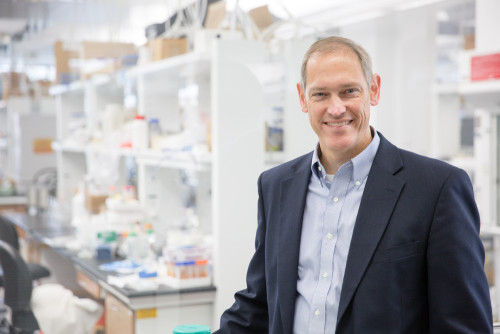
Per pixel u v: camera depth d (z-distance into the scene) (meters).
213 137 2.48
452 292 1.10
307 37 2.64
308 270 1.25
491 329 1.13
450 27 4.73
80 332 2.69
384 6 3.21
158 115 3.25
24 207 3.85
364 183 1.23
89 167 3.75
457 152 3.70
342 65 1.15
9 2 3.35
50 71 3.55
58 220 3.71
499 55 2.58
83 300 2.73
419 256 1.13
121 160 3.60
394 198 1.16
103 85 3.63
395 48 3.47
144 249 2.90
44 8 3.39
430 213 1.12
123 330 2.45
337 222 1.23
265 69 2.54
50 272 3.00
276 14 2.73
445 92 3.58
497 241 2.67
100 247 2.97
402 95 3.53
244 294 1.42
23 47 3.48
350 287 1.14
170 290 2.42
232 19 2.65
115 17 3.29
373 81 1.25
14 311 2.71
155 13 3.07
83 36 3.43
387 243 1.14
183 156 2.74
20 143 3.77
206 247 2.54
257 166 2.51
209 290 2.46
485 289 1.13
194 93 2.96
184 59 2.61
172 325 2.42
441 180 1.14
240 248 2.49
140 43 3.20
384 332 1.11
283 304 1.24
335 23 3.18
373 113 3.50
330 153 1.25
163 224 3.12
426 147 3.63
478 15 3.01
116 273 2.67
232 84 2.47
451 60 4.91
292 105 2.58
